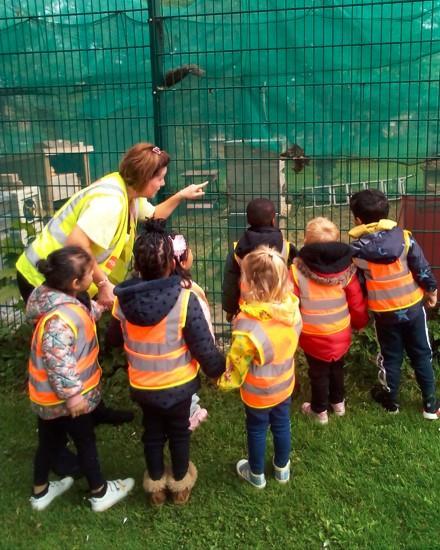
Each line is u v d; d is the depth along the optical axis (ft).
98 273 10.66
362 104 14.92
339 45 13.98
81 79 15.98
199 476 10.93
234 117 15.42
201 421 12.60
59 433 10.23
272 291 9.50
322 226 11.65
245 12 14.07
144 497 10.50
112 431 12.54
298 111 15.21
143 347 9.37
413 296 11.91
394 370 12.40
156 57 14.74
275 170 15.47
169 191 15.87
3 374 14.82
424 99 14.64
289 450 10.48
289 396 10.24
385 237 11.71
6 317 16.19
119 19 15.48
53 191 16.67
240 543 9.30
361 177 15.26
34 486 10.23
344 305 11.75
